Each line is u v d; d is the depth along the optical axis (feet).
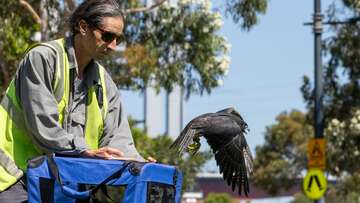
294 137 162.50
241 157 15.93
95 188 15.61
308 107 84.58
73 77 16.80
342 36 77.77
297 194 200.03
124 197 15.56
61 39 16.85
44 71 16.35
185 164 64.39
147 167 15.58
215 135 15.81
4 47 54.95
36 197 15.70
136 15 61.52
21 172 16.42
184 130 15.79
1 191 16.34
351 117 79.61
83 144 16.24
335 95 79.46
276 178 162.50
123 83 59.31
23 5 55.62
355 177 131.03
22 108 16.44
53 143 16.10
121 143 17.57
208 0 62.13
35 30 56.59
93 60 17.21
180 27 61.87
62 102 16.66
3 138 16.56
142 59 59.06
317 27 73.36
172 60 61.98
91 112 17.13
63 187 15.60
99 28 16.52
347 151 82.23
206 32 61.87
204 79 61.93
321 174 70.08
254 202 209.77
